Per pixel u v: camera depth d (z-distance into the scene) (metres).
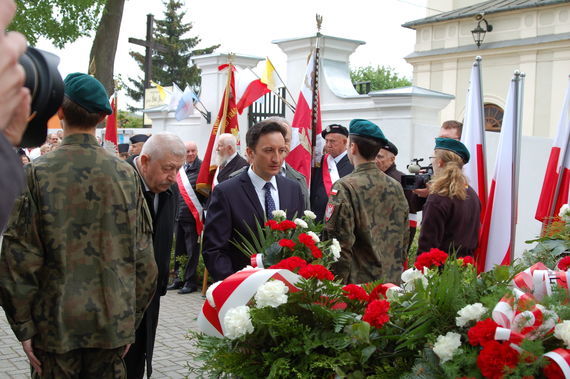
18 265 2.63
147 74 25.22
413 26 23.33
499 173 5.59
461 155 4.50
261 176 3.89
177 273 8.49
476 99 5.96
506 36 20.84
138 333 3.81
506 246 5.48
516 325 2.00
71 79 2.85
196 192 7.94
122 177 2.87
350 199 3.73
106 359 2.84
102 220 2.78
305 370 2.26
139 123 33.31
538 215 6.32
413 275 2.56
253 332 2.37
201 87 12.09
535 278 2.36
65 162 2.75
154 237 3.84
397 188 3.92
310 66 7.57
